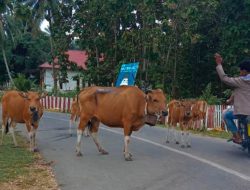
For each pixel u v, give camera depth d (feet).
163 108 36.65
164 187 27.12
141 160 36.50
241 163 34.86
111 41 112.47
